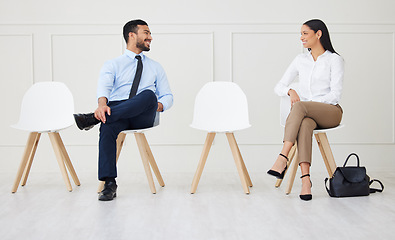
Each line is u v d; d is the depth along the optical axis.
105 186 2.23
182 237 1.59
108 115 2.21
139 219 1.84
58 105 2.63
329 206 2.05
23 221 1.82
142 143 2.40
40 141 3.18
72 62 3.16
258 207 2.05
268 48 3.17
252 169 3.20
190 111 3.19
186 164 3.20
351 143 3.20
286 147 2.19
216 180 2.83
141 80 2.52
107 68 2.46
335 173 2.27
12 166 3.19
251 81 3.18
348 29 3.16
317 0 3.16
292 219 1.82
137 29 2.50
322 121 2.30
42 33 3.15
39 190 2.50
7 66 3.16
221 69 3.18
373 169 3.21
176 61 3.17
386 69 3.18
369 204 2.08
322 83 2.48
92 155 3.20
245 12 3.17
